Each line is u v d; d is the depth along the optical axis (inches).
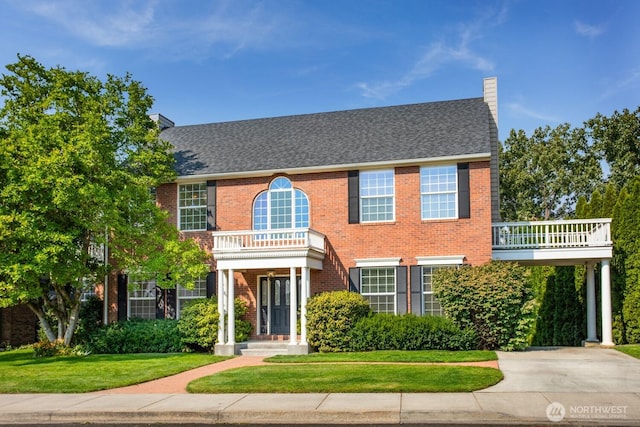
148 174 1000.2
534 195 2003.0
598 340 940.6
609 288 879.7
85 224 879.1
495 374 591.5
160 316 1023.0
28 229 823.7
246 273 998.4
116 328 970.7
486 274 841.5
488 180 915.4
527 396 497.7
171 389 590.9
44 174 839.1
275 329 983.6
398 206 948.0
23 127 914.1
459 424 437.1
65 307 991.6
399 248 939.3
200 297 1010.1
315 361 758.5
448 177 934.4
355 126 1072.2
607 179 1854.1
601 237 887.7
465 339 826.8
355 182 965.8
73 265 879.7
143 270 938.1
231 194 1021.2
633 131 1777.8
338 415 462.0
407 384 548.4
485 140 933.2
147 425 472.7
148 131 1033.5
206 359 813.9
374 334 847.1
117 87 1011.9
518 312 831.1
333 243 967.6
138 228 942.4
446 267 898.1
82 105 965.2
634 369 634.8
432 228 929.5
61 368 748.0
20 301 977.5
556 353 787.4
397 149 965.8
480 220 911.0
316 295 904.9
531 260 931.3
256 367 708.7
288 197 997.2
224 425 463.5
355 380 579.8
